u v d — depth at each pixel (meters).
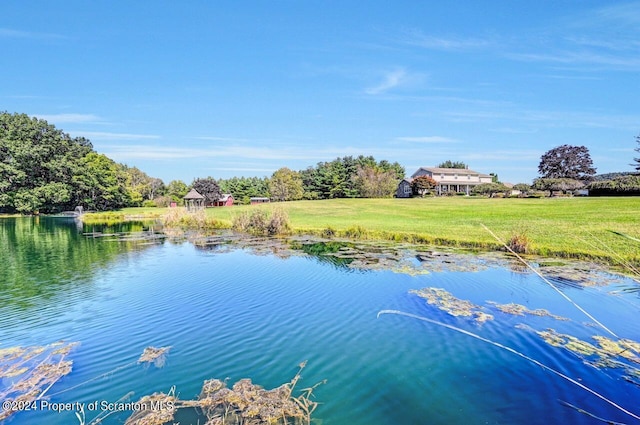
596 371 5.81
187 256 16.67
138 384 5.64
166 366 6.23
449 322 7.98
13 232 28.22
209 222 30.89
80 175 57.44
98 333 7.72
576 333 7.29
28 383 5.71
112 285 11.55
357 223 27.17
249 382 5.65
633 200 34.91
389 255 15.72
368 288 10.72
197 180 68.31
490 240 17.28
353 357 6.51
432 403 5.09
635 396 5.12
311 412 4.86
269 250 17.97
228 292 10.59
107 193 62.03
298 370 6.07
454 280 11.40
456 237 18.59
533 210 30.17
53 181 54.81
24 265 14.92
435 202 47.09
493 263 13.56
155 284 11.59
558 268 12.28
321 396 5.26
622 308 8.55
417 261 14.26
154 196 89.50
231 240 22.12
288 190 77.56
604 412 4.80
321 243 19.95
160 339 7.39
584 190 51.31
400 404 5.06
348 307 9.12
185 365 6.26
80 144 71.75
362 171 74.62
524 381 5.61
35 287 11.40
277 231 25.06
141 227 32.44
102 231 28.78
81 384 5.66
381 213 35.78
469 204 41.31
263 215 26.66
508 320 8.02
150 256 16.81
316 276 12.30
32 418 4.82
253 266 14.14
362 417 4.73
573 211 27.55
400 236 20.03
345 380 5.72
